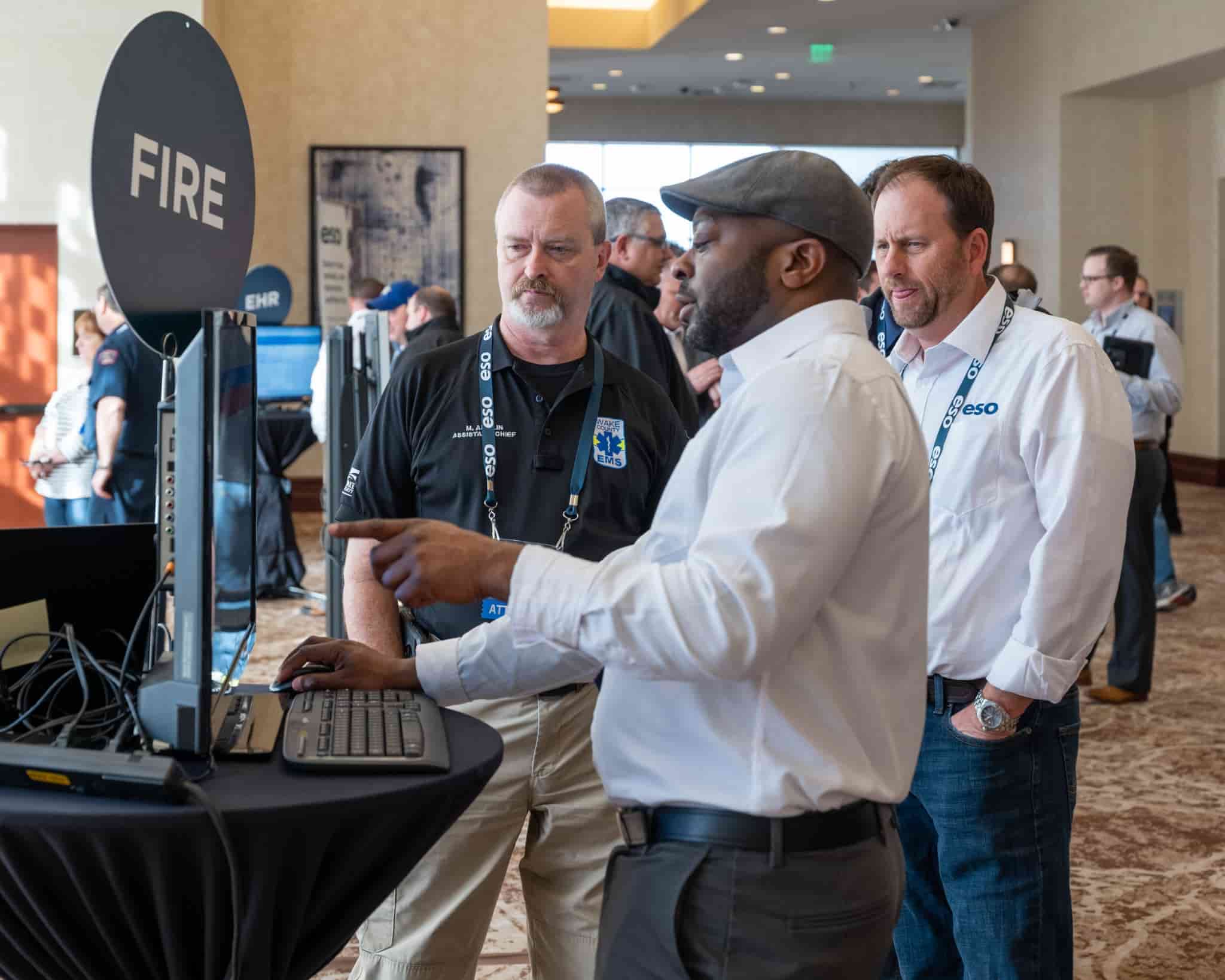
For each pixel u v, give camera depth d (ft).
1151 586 18.03
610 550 7.61
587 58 56.85
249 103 36.76
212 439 4.79
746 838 4.69
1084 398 7.29
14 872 4.50
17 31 30.04
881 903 4.88
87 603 5.91
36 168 30.35
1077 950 10.55
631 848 5.01
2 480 31.24
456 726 5.52
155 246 5.14
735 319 5.05
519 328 7.57
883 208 7.69
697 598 4.36
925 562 4.94
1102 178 46.75
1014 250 29.94
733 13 47.83
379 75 37.09
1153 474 17.94
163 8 29.43
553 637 4.58
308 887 4.67
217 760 4.94
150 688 4.87
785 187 4.89
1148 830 13.24
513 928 10.89
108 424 19.45
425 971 7.39
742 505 4.46
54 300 31.14
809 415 4.52
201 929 4.73
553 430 7.60
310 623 22.91
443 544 4.75
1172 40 40.47
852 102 68.08
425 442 7.59
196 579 4.74
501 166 37.55
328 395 12.65
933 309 7.57
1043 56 46.96
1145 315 18.99
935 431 7.75
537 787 7.37
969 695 7.57
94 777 4.36
